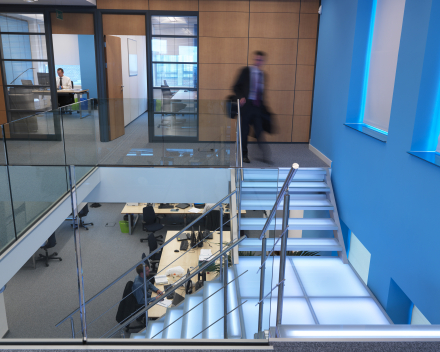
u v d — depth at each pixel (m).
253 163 6.07
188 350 1.67
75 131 5.12
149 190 2.54
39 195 3.09
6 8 6.88
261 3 7.03
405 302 4.22
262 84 5.73
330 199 5.74
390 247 4.13
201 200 2.65
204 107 5.65
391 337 1.75
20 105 7.41
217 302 2.49
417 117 3.63
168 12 6.99
